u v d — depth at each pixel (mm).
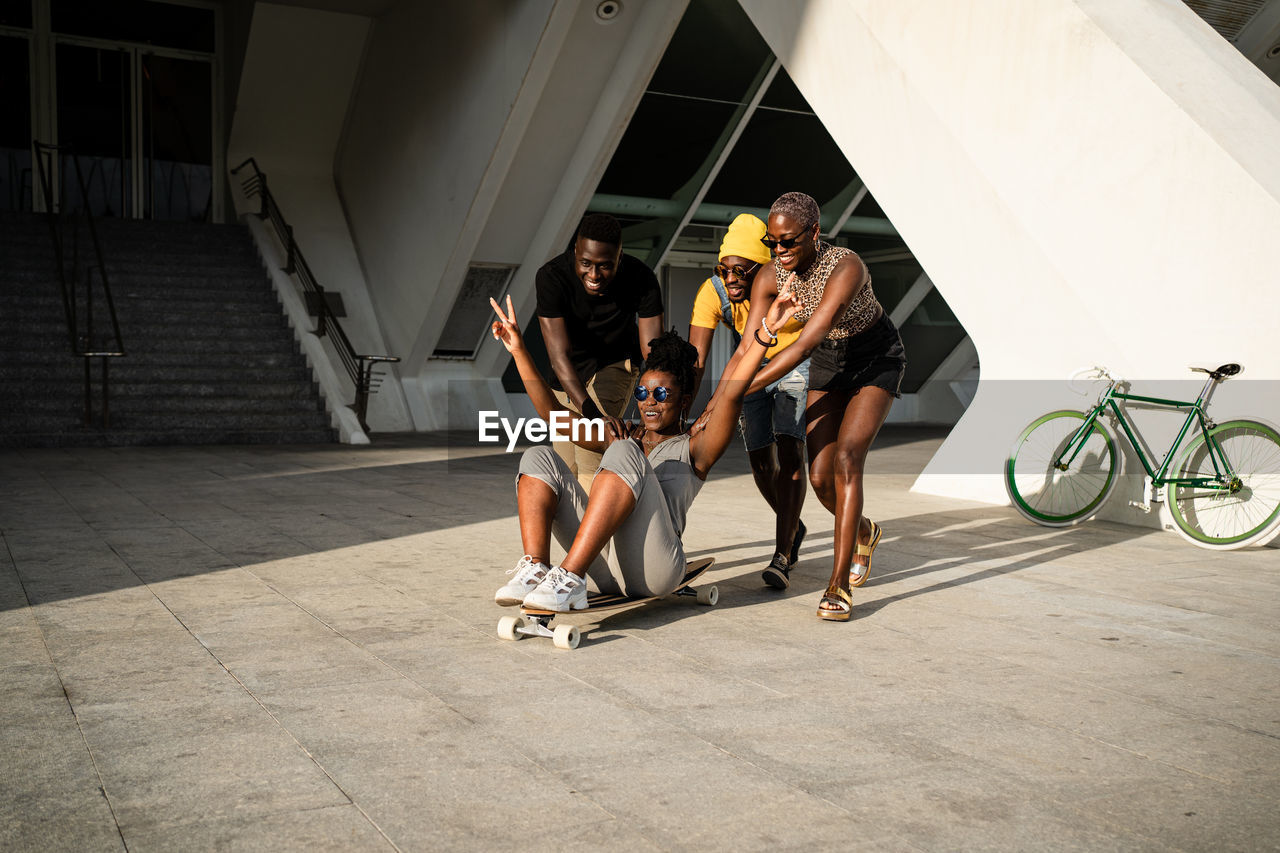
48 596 3795
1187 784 2141
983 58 6004
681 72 11219
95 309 12922
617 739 2359
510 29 10938
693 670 2920
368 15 14664
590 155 11836
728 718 2514
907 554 4906
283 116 16125
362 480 7906
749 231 3953
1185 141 5133
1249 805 2035
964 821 1945
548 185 12375
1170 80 5266
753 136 12352
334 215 16406
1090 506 5766
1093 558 4812
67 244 14094
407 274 14047
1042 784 2131
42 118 16578
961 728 2465
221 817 1922
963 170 6277
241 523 5641
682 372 3447
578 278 3816
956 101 6195
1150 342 5543
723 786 2096
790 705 2623
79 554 4633
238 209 16109
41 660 2957
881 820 1944
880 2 6508
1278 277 4871
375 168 15148
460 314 13867
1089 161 5582
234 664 2934
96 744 2293
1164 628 3475
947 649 3184
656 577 3326
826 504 3934
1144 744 2371
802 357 3342
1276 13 8828
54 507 6148
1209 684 2844
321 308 13266
